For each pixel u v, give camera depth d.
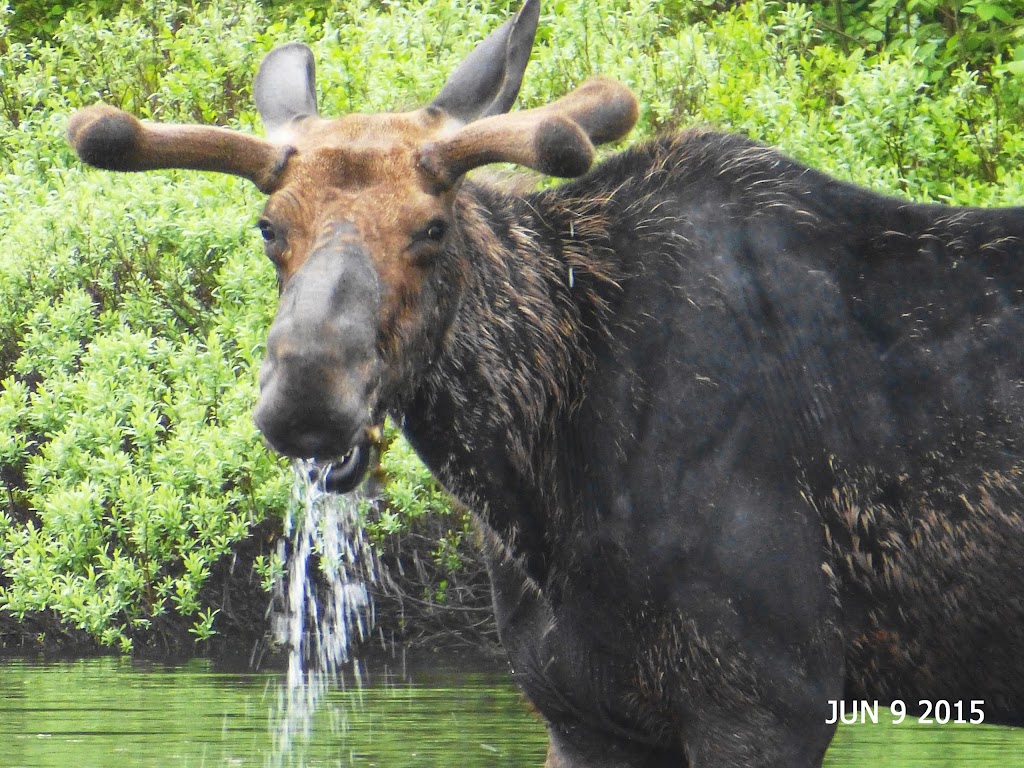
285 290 11.84
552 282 13.84
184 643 29.53
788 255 13.78
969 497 13.19
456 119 13.57
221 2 37.56
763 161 14.20
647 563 13.27
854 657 13.80
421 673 26.11
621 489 13.38
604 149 18.48
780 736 13.19
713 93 30.77
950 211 13.89
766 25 34.41
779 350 13.53
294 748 19.11
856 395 13.48
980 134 32.44
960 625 13.37
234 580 29.77
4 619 30.52
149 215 31.36
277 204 12.18
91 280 31.16
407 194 12.16
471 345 13.30
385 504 28.69
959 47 36.94
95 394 28.64
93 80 38.34
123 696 23.31
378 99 30.45
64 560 28.19
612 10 34.03
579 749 14.62
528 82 31.61
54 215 31.45
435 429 13.50
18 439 29.45
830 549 13.48
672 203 14.09
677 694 13.46
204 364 28.47
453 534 29.06
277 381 11.11
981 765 18.14
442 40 33.00
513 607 14.48
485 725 20.81
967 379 13.34
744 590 13.10
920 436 13.34
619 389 13.53
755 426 13.31
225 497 28.05
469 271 13.27
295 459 12.55
